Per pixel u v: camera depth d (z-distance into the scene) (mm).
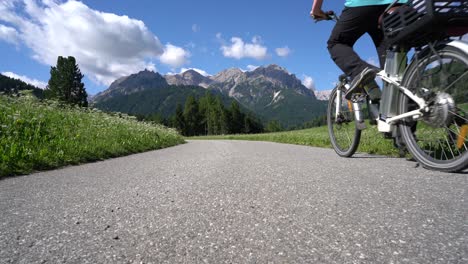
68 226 1129
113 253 876
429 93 2174
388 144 3904
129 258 842
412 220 1114
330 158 3205
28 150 3129
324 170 2309
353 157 3293
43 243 958
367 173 2133
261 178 2031
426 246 882
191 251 887
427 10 1926
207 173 2324
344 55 2854
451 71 2055
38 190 1880
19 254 873
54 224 1155
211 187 1787
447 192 1517
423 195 1470
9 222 1191
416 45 2305
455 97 2031
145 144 6984
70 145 3992
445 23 1946
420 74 2279
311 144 6965
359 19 2695
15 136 3750
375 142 4203
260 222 1139
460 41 1993
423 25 1997
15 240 986
